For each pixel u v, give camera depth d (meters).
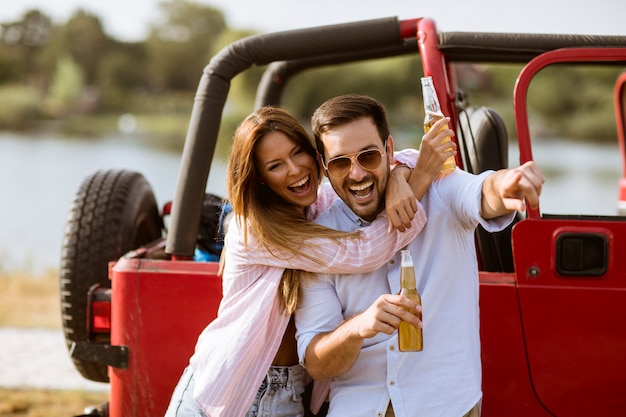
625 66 3.29
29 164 34.97
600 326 2.84
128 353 3.04
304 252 2.56
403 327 2.46
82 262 3.50
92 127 66.06
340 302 2.65
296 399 2.75
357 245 2.53
